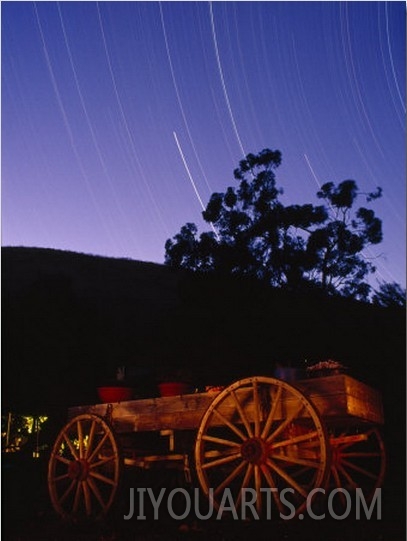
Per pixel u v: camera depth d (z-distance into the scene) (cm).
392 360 1661
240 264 2198
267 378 693
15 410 1428
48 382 1505
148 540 679
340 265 2295
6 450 1357
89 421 841
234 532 679
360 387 723
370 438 990
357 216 2341
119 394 863
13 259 4819
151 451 874
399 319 1911
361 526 744
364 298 2245
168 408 795
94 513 813
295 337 1867
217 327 1952
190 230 2262
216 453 717
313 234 2291
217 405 717
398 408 1368
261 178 2352
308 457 762
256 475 677
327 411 681
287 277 2258
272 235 2302
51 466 847
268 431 684
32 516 867
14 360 1457
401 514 821
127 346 1870
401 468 1110
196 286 2122
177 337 1905
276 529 677
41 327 1569
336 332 1856
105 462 805
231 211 2339
